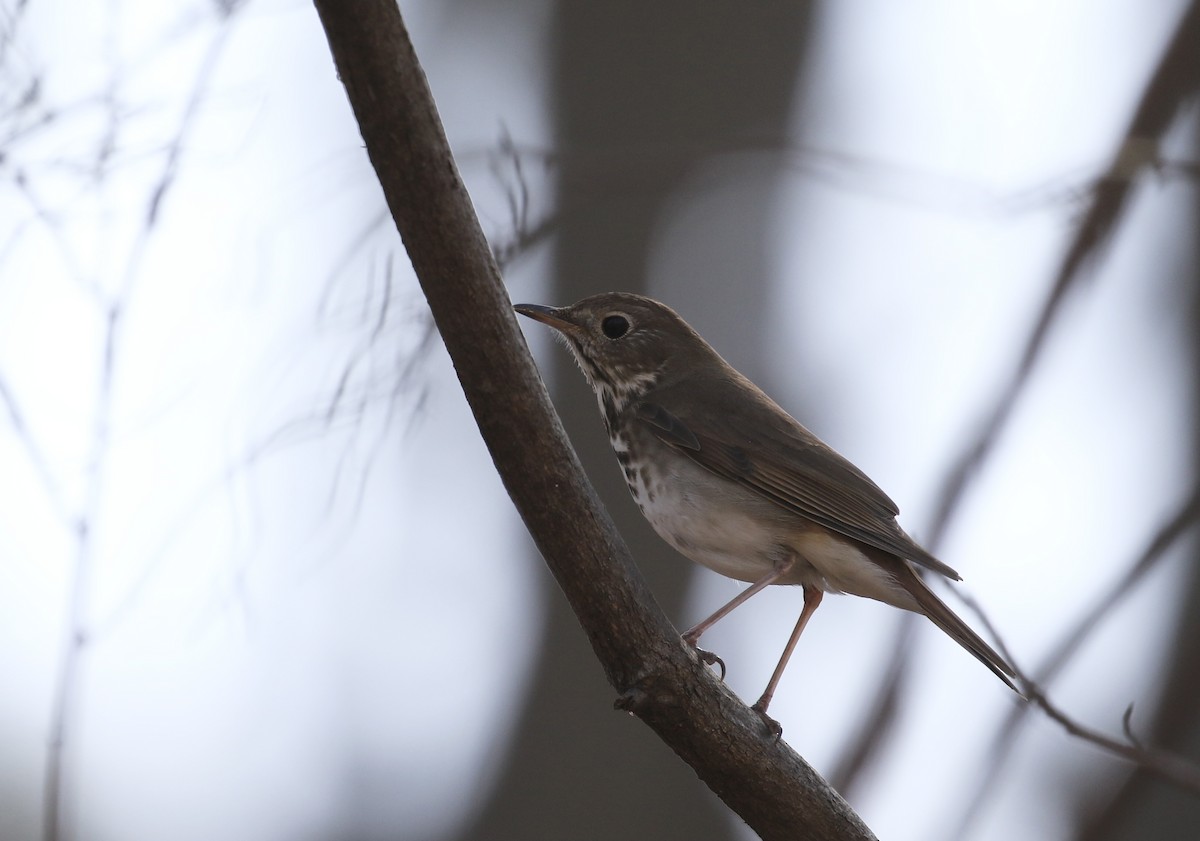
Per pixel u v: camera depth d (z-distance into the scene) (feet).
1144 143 36.65
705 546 37.52
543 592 48.52
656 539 47.14
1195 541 42.47
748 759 28.14
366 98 23.89
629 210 48.67
